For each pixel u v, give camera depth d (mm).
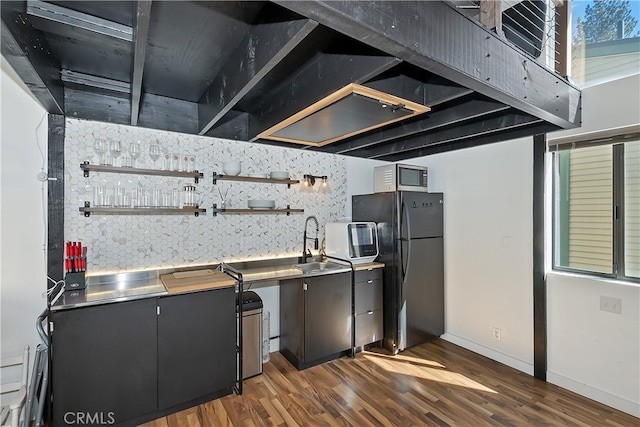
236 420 2291
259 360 2920
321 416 2334
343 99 1929
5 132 2250
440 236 3711
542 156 2785
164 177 2844
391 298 3469
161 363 2295
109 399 2125
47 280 2363
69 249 2340
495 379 2834
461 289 3545
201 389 2451
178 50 1858
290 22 1356
